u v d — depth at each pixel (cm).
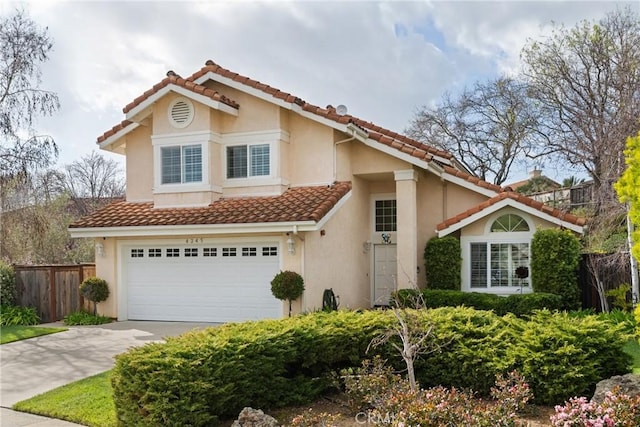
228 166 1847
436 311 993
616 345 830
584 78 2923
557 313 970
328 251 1730
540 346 823
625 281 1712
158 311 1778
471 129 3891
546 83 3073
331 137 1797
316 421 671
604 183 1875
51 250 2894
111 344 1410
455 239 1794
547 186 3584
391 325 884
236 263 1689
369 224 2094
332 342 897
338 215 1806
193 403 720
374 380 777
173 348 762
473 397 841
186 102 1812
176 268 1761
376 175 1947
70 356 1282
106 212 1859
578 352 807
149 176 1933
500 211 1769
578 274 1767
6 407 910
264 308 1650
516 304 1581
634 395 722
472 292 1712
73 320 1772
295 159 1842
